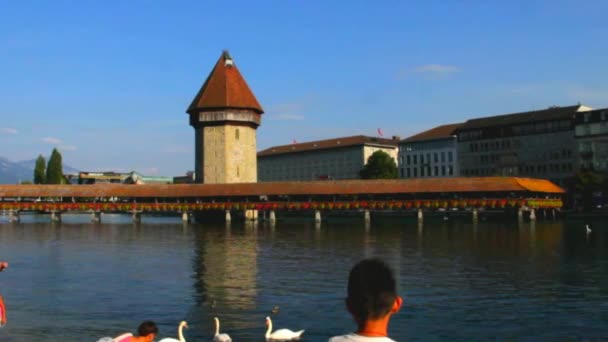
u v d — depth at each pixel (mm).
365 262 4695
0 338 16891
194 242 48594
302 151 164250
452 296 22562
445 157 133250
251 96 93500
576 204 94250
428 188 79500
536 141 114062
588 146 104812
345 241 48344
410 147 140750
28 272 29875
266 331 17625
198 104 90875
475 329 17625
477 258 34594
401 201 79000
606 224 67250
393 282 4586
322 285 25422
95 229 68438
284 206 80750
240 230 65312
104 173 186625
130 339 10367
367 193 79938
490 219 82750
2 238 53875
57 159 138125
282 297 22750
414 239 49406
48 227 72875
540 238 48031
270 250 41094
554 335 16953
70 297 22984
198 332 17578
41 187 87875
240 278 27625
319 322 18750
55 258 36375
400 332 17344
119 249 42406
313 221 87812
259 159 179250
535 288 24109
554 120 111000
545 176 112500
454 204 77438
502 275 27688
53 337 17016
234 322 18797
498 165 120312
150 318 19438
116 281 26875
